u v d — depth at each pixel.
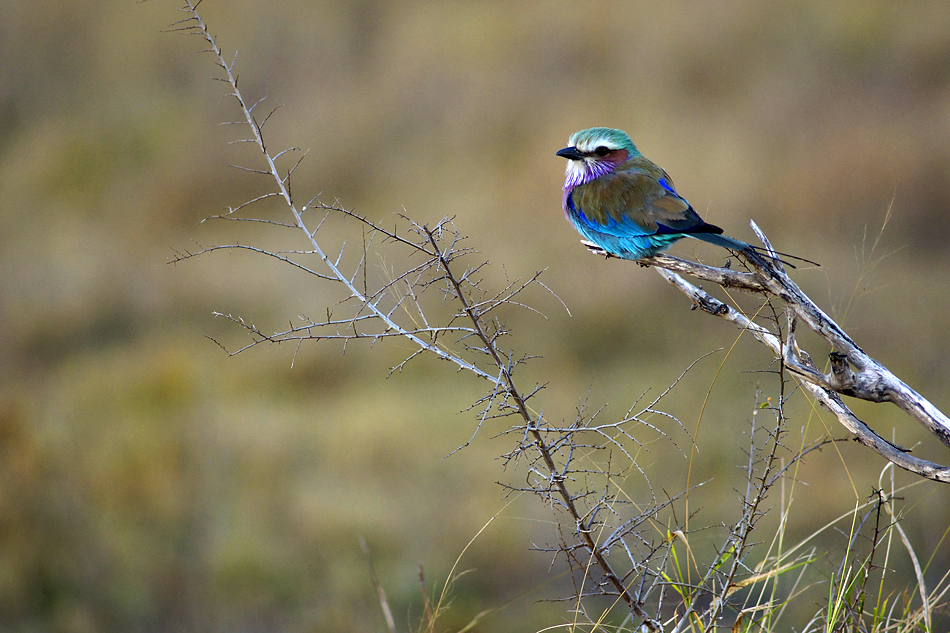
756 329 6.07
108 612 11.66
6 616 11.77
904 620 5.60
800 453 5.43
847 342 5.41
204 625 11.42
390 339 17.28
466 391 15.97
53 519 13.02
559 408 14.69
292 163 27.53
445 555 11.87
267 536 12.58
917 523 10.09
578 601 5.36
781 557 5.77
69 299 21.78
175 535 12.74
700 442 12.79
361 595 11.47
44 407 16.48
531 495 12.52
